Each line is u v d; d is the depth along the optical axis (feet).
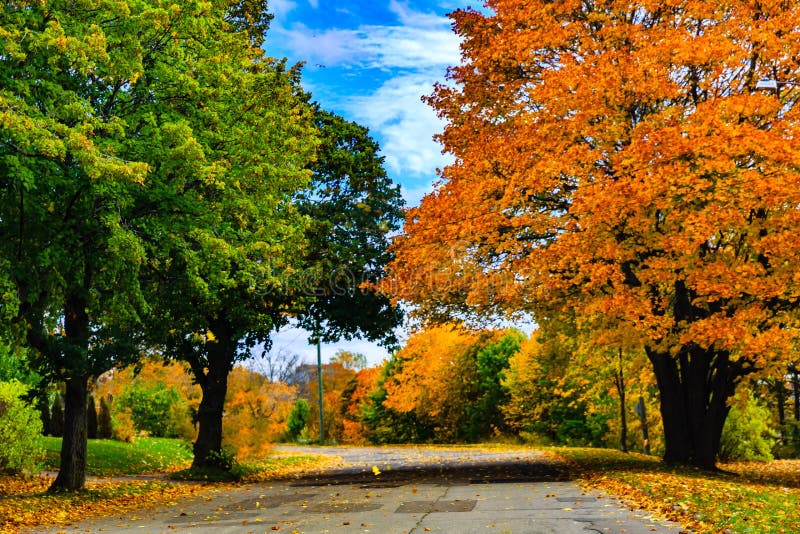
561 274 59.21
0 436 59.36
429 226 60.13
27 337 47.80
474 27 66.03
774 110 51.85
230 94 60.80
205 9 50.85
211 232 53.11
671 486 41.91
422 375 182.50
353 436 214.07
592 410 123.65
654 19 59.41
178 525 36.22
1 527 36.86
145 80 50.47
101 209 44.93
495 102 65.77
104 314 53.47
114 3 42.65
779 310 55.01
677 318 61.11
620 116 55.11
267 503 45.47
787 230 50.08
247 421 94.12
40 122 37.63
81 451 53.11
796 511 33.32
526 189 57.67
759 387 123.24
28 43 40.52
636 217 51.57
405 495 45.50
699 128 48.62
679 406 65.67
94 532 34.78
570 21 62.28
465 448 139.13
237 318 70.74
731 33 54.85
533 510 35.60
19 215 42.01
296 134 71.26
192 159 47.75
